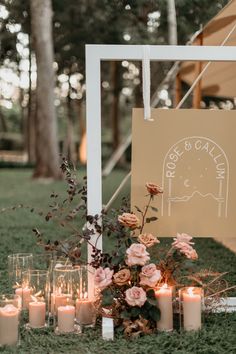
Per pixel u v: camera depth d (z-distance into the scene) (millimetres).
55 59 15570
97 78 3359
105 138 31828
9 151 32281
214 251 5941
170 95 10797
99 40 13703
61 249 3586
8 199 11000
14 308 2984
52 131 14812
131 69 19766
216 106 12578
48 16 12750
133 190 3432
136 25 12367
